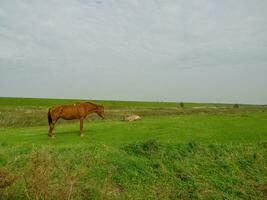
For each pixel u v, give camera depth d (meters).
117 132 19.50
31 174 8.50
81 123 18.55
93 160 11.98
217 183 11.62
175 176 11.89
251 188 11.45
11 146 14.46
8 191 8.48
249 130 19.72
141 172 11.84
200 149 14.24
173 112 52.94
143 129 20.56
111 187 10.58
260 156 13.97
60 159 11.49
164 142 14.82
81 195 9.47
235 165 13.06
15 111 40.81
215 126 21.70
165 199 10.32
